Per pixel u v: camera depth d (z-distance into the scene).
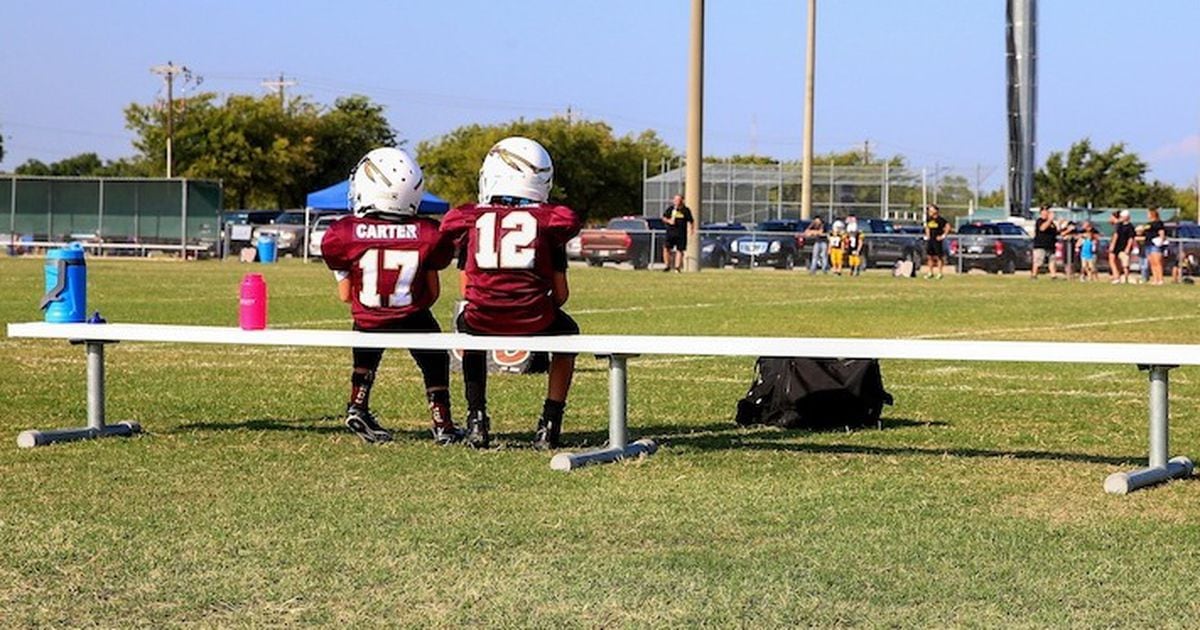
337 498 12.23
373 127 161.00
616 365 14.51
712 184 114.06
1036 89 100.44
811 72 101.12
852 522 11.41
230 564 9.96
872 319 37.38
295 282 53.25
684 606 8.98
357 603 9.05
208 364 23.80
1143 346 13.49
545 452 14.88
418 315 15.37
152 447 14.97
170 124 145.62
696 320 36.16
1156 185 165.25
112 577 9.63
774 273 74.00
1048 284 62.59
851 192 115.56
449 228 15.17
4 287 46.91
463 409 18.52
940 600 9.16
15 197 85.50
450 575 9.71
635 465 14.07
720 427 17.05
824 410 16.83
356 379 15.46
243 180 149.12
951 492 12.74
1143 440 16.28
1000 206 153.12
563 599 9.14
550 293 15.17
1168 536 10.99
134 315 35.19
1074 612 8.91
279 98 159.50
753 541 10.73
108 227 85.38
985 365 25.19
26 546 10.42
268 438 15.65
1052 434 16.70
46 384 20.69
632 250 81.31
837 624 8.66
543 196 15.36
